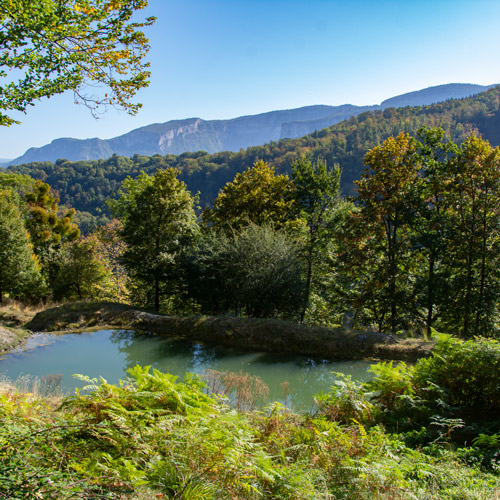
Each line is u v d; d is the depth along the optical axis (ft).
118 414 15.81
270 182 97.60
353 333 56.65
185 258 82.02
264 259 70.95
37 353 52.60
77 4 21.01
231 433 14.90
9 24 20.25
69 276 97.35
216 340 60.95
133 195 103.71
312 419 21.84
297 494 12.73
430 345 52.95
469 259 68.28
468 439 21.31
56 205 127.24
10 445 9.99
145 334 64.18
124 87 24.80
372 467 14.51
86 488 9.08
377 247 74.43
